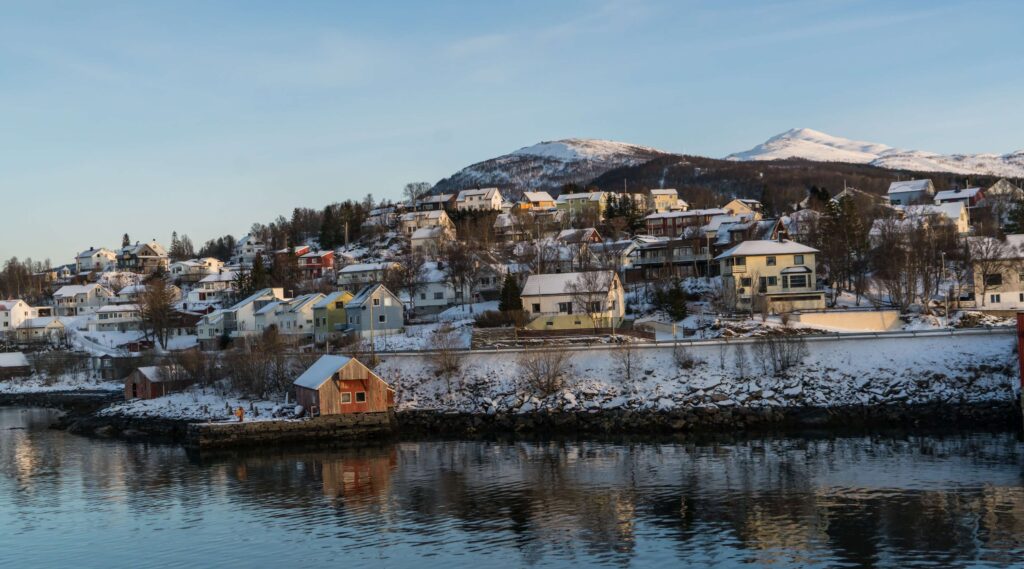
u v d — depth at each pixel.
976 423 75.62
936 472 58.56
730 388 83.88
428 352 95.25
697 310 119.31
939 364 82.94
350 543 48.03
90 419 97.12
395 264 166.12
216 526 52.41
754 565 42.31
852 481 57.06
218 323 149.12
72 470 70.94
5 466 73.44
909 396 79.69
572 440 77.00
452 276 142.25
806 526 47.91
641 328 108.19
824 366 85.19
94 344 166.38
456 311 135.25
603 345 91.88
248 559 45.91
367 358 94.56
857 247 132.25
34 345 169.38
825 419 78.56
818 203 196.12
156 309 155.38
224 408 92.38
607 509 53.00
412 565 44.03
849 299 121.69
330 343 119.69
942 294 117.38
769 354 86.69
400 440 80.56
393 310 124.69
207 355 111.12
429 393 90.19
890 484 55.88
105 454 78.75
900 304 108.62
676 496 55.31
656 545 45.84
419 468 66.94
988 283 113.56
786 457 65.44
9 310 195.38
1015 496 51.94
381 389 82.62
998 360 81.88
